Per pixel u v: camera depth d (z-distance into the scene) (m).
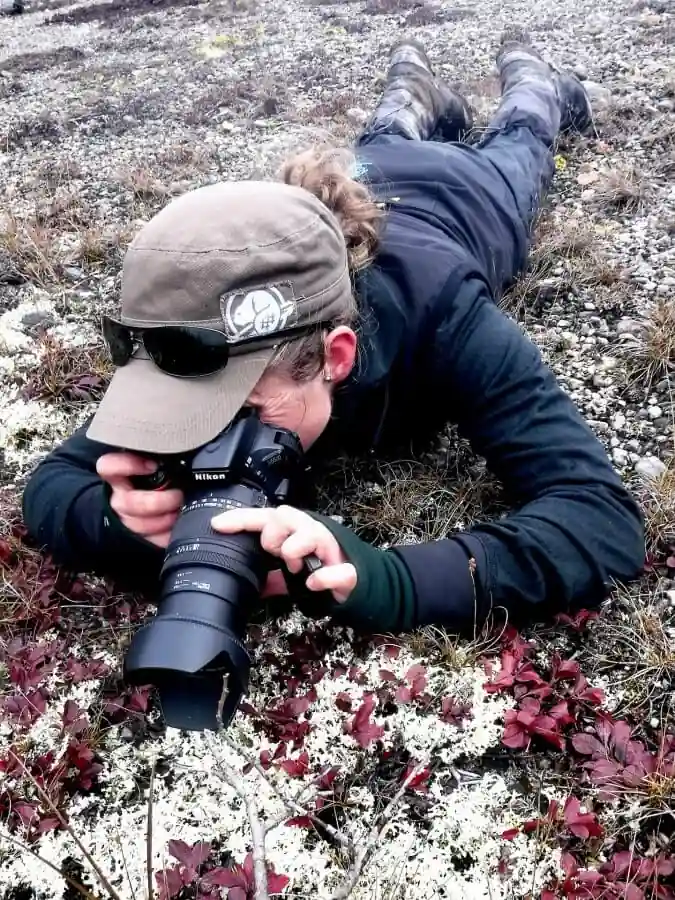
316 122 5.27
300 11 9.49
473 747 1.89
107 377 3.00
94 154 5.23
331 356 1.76
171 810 1.80
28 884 1.71
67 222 4.19
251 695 2.00
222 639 1.36
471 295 2.13
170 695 1.40
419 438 2.54
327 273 1.68
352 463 2.53
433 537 2.36
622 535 1.98
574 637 2.07
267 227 1.60
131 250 1.63
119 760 1.89
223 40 8.22
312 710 1.97
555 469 2.01
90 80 7.30
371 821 1.78
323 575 1.60
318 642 2.07
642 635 2.05
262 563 1.55
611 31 6.52
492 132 3.87
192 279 1.55
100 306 3.47
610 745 1.81
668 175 4.09
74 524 2.03
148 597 2.18
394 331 2.06
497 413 2.08
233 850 1.74
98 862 1.73
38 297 3.53
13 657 2.05
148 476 1.66
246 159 4.87
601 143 4.45
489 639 2.04
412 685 1.94
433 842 1.74
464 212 2.78
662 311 2.96
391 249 2.15
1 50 9.78
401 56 4.45
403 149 2.99
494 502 2.41
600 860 1.68
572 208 3.92
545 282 3.30
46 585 2.19
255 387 1.61
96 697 2.00
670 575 2.19
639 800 1.74
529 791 1.81
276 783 1.82
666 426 2.63
